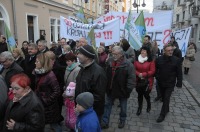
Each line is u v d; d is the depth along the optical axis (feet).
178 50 23.08
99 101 10.00
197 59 58.23
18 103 7.98
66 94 11.98
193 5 98.07
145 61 16.31
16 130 7.77
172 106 19.39
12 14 37.68
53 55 13.00
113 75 14.07
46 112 11.48
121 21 27.40
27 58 15.12
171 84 15.70
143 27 22.09
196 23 96.32
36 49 14.89
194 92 23.25
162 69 15.71
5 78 12.03
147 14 25.38
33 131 7.88
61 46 22.21
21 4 40.09
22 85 7.77
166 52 15.51
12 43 21.38
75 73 12.94
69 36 22.48
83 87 10.02
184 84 27.35
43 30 49.44
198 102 19.93
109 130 14.37
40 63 11.17
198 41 93.25
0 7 34.73
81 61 10.05
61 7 59.41
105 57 20.07
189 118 16.72
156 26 25.38
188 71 38.19
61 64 16.06
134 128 14.80
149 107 17.62
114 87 14.16
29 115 7.79
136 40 21.54
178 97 22.20
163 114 16.02
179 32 28.81
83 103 8.21
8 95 9.57
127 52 19.43
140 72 16.34
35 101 8.00
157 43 25.53
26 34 42.14
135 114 17.35
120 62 13.99
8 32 21.25
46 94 11.37
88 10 88.84
